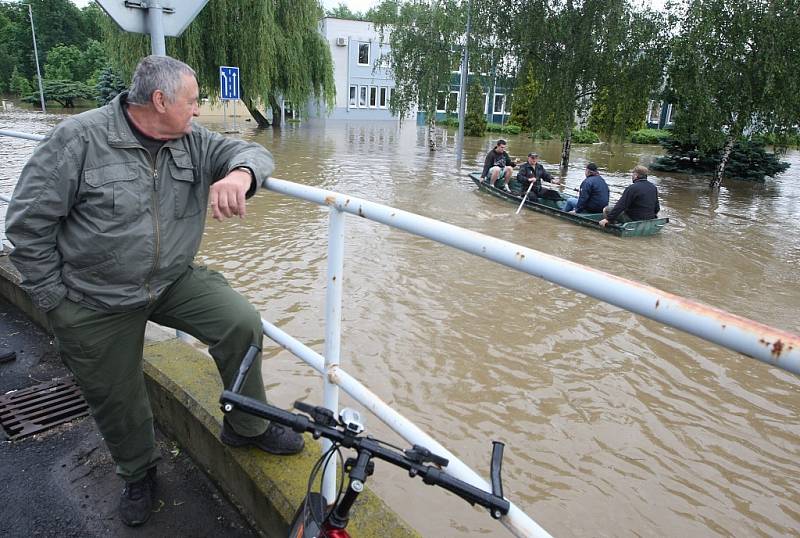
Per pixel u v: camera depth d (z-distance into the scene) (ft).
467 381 15.12
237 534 6.72
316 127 102.47
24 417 8.91
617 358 16.87
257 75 75.66
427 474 3.63
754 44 47.34
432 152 70.23
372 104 135.54
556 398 14.58
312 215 32.32
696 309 2.79
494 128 113.80
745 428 13.75
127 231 5.73
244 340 6.36
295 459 6.80
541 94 60.34
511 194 39.09
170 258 6.06
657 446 12.91
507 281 22.70
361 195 40.73
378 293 20.93
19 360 10.80
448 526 10.35
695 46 48.57
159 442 8.35
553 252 28.22
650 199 31.71
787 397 15.19
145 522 6.84
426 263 24.47
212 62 74.13
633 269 26.22
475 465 11.91
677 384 15.58
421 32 70.33
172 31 9.71
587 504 11.07
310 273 22.58
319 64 90.38
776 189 53.83
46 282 5.74
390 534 5.64
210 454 7.48
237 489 7.07
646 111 62.80
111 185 5.59
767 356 2.53
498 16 58.18
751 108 48.65
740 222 37.52
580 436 13.10
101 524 6.79
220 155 6.44
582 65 56.90
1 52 185.47
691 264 27.20
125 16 9.29
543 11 56.49
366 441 3.73
